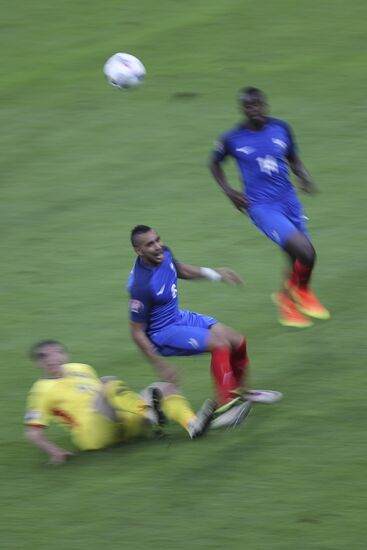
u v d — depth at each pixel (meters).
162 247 16.44
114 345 20.69
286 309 20.78
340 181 28.03
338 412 17.03
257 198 20.52
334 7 39.78
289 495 14.55
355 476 14.91
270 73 35.22
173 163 29.92
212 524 13.98
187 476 15.35
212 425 16.59
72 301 22.81
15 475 15.93
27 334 21.44
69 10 41.72
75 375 16.70
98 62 37.19
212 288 23.00
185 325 16.86
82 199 28.25
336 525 13.70
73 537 13.95
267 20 39.19
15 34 40.06
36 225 26.95
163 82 35.28
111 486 15.23
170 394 16.38
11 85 36.16
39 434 16.12
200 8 41.00
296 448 15.92
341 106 32.50
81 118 33.28
